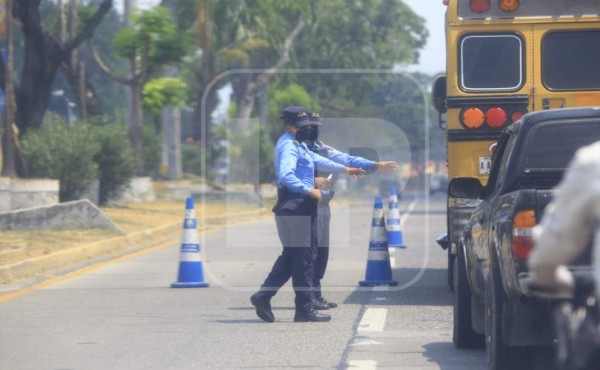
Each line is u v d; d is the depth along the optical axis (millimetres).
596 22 29062
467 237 22297
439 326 26469
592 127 19094
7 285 35938
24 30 70562
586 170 9156
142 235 56906
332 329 26109
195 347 23688
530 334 17969
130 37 75500
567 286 9719
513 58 29297
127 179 75625
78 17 80312
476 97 29234
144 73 78375
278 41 103062
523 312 17953
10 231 50406
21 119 72250
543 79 29203
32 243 45719
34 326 26844
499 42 29344
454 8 29438
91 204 53406
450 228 29688
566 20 29094
